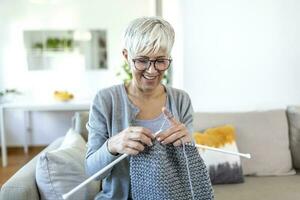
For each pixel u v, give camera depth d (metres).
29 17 4.02
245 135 1.84
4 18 3.99
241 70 2.14
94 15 4.08
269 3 2.09
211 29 2.09
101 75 4.20
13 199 1.15
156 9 3.22
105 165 0.96
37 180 1.22
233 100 2.16
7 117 4.10
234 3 2.07
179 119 1.14
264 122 1.89
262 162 1.82
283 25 2.11
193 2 2.06
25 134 4.12
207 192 0.96
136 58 0.97
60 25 4.06
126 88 1.13
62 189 1.21
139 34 0.93
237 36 2.10
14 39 4.03
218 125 1.86
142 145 0.90
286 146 1.88
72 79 4.18
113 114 1.07
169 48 0.97
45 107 3.55
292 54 2.14
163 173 0.91
